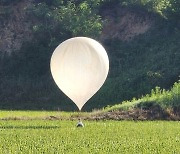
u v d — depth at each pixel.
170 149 76.94
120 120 132.62
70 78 108.06
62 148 77.00
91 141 86.25
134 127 111.31
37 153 71.88
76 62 107.56
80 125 112.81
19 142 83.88
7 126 111.81
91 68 107.81
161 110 139.25
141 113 138.00
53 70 109.88
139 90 190.62
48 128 108.25
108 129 106.56
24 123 118.94
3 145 79.88
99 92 192.62
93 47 109.06
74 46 108.50
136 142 85.44
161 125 116.50
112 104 186.12
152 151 74.75
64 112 159.12
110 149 76.56
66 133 97.94
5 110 173.00
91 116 139.00
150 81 192.88
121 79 198.88
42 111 165.88
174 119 135.25
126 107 143.75
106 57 111.31
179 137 94.00
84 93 110.25
